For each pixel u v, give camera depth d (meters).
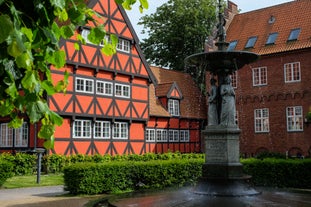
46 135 2.50
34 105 2.33
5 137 25.66
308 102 29.94
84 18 2.63
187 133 35.12
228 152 9.70
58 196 14.35
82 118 25.09
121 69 27.53
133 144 28.59
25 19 2.29
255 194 9.26
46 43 2.47
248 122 33.09
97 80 26.00
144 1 2.78
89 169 14.62
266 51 32.12
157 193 10.05
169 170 15.88
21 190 16.20
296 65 30.69
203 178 9.66
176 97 34.22
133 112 28.55
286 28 32.47
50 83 2.56
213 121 10.13
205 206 7.83
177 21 41.75
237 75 34.00
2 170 17.02
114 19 26.98
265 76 32.38
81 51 24.84
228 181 9.38
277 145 31.38
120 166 15.25
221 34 10.33
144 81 29.69
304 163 15.63
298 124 30.45
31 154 23.42
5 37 1.87
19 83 2.32
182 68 42.91
